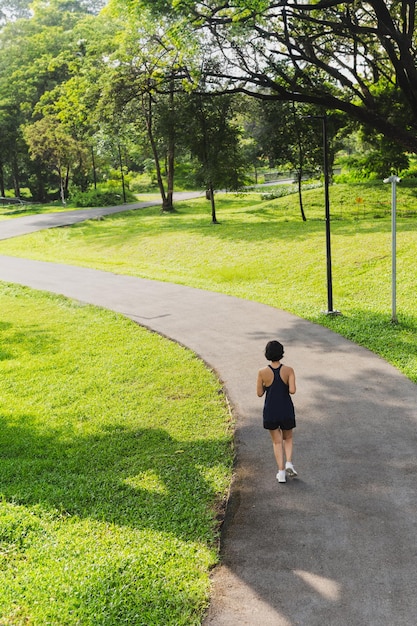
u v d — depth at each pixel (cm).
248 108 3506
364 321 1606
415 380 1129
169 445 947
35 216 5116
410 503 708
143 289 2250
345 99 3042
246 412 1041
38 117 6712
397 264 2194
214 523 687
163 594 556
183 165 7625
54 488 805
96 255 3253
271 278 2328
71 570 590
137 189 7419
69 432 1041
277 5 2155
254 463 842
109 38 4284
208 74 2759
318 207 4053
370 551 618
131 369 1355
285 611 536
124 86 3772
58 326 1802
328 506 712
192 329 1644
